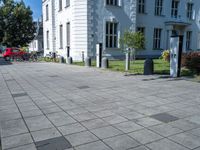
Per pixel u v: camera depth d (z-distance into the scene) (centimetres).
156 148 345
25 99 656
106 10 2086
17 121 469
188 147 347
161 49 2631
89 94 707
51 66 1738
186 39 2864
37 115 506
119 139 377
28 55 2694
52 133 405
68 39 2322
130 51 1517
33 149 347
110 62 1839
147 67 1121
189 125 437
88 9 2008
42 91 768
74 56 2125
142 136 388
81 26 2048
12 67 1706
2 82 979
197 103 592
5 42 4659
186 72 1141
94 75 1143
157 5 2573
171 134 395
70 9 2169
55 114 511
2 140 379
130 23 2233
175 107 557
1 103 614
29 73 1295
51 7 2742
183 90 751
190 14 2894
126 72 1198
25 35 4884
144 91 740
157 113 511
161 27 2611
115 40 2188
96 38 2078
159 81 933
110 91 747
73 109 548
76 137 387
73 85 870
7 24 4612
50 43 2906
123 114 505
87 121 463
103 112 521
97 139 378
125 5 2183
